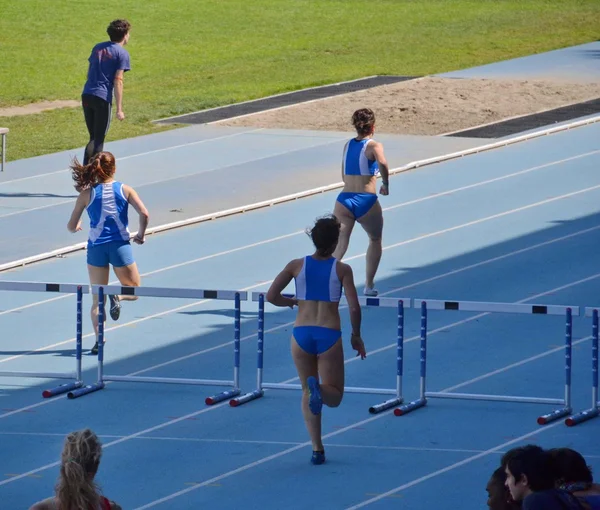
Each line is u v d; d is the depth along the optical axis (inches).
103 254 1266.0
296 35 4443.9
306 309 986.1
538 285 1536.7
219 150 2524.6
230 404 1135.6
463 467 977.5
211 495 930.1
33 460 1006.4
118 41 1962.4
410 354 1274.6
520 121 2753.4
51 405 1143.6
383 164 1403.8
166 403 1147.3
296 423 1090.7
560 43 4151.1
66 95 3380.9
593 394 1092.5
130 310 1457.9
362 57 3922.2
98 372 1192.8
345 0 5270.7
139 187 2176.4
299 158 2425.0
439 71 3585.1
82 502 639.8
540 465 661.9
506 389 1163.3
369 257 1456.7
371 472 970.1
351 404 1138.0
